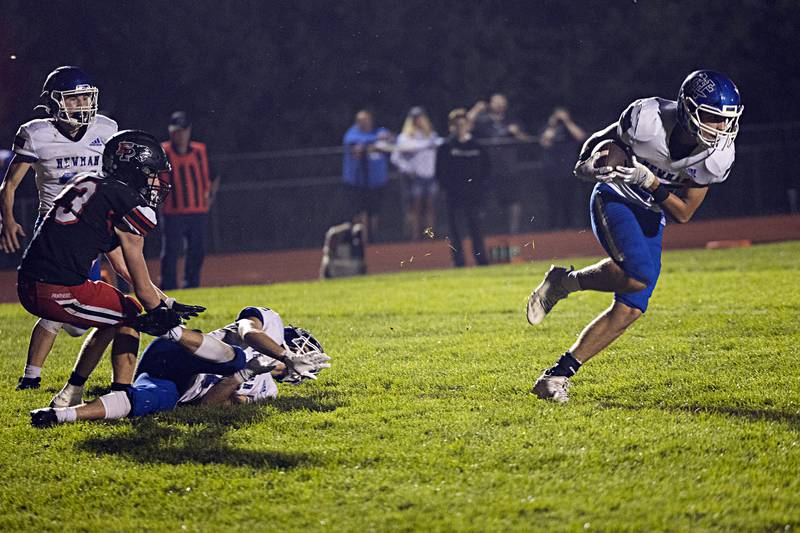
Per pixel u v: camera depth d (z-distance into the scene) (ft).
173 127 140.05
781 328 81.05
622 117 58.29
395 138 227.81
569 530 40.55
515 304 103.14
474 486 45.98
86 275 56.34
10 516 45.29
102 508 46.01
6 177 73.10
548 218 228.02
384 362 75.05
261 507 44.68
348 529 41.86
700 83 55.67
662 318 89.15
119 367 59.57
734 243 184.55
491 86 276.62
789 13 275.39
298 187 224.33
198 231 144.15
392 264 194.08
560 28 281.13
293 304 109.91
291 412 59.67
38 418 56.65
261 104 268.00
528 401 61.11
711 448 49.96
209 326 97.19
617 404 60.59
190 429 56.44
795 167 238.89
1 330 98.78
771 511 41.91
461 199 171.73
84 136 73.56
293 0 270.87
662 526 40.70
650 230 59.16
